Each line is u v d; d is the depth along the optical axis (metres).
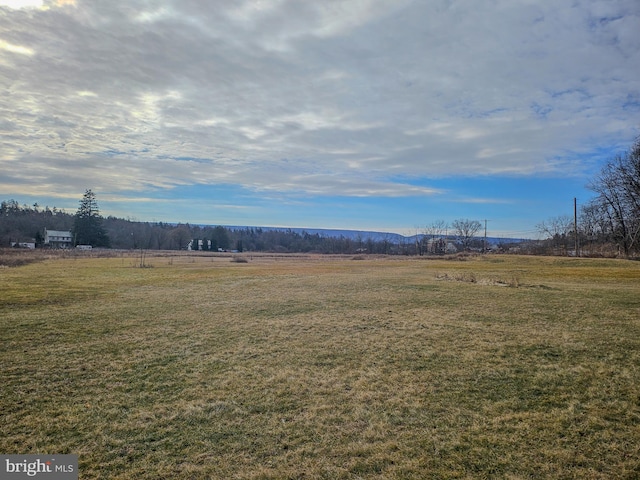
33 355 6.37
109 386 5.03
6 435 3.77
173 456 3.39
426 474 3.09
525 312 9.65
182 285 16.86
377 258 55.38
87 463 3.29
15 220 83.88
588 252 42.38
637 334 7.29
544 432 3.72
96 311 10.33
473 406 4.33
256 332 7.92
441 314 9.52
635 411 4.12
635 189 34.59
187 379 5.28
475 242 83.38
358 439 3.65
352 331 7.91
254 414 4.20
